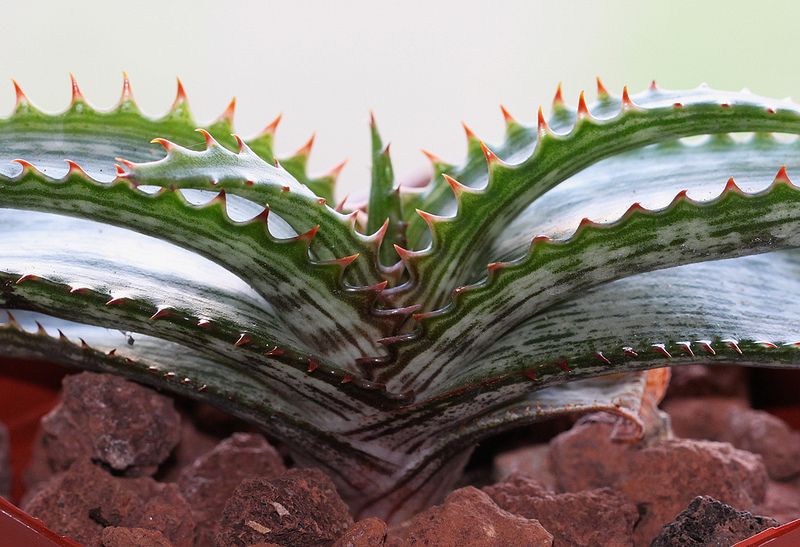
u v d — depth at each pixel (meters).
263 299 0.22
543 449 0.25
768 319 0.22
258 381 0.22
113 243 0.22
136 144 0.22
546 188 0.21
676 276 0.22
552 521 0.23
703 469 0.23
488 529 0.22
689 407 0.27
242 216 0.22
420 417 0.22
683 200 0.20
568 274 0.21
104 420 0.24
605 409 0.23
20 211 0.22
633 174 0.22
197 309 0.21
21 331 0.22
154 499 0.23
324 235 0.21
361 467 0.23
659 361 0.21
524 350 0.22
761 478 0.24
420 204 0.23
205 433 0.26
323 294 0.21
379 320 0.21
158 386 0.23
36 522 0.21
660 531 0.22
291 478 0.22
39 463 0.25
